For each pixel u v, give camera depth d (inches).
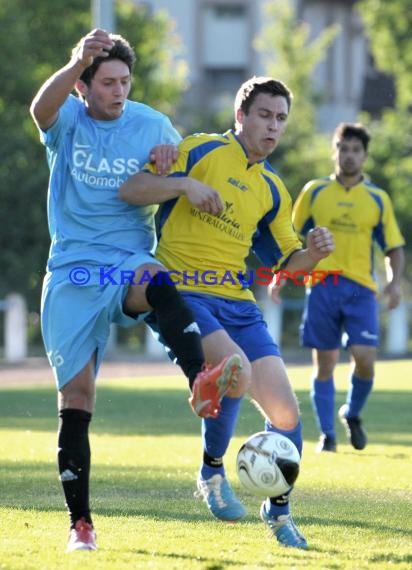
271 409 696.4
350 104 5738.2
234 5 5629.9
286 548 667.4
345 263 1205.7
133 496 860.6
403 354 3053.6
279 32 4387.3
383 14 4303.6
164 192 680.4
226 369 615.8
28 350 3361.2
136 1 5570.9
